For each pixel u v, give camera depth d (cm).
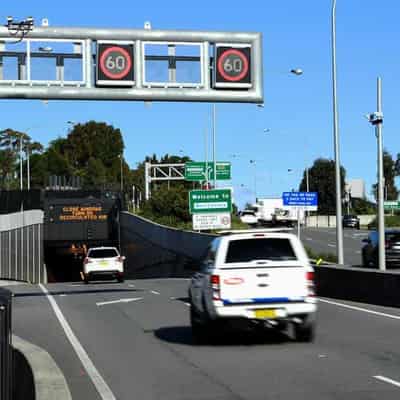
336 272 3309
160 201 9931
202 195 6769
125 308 3152
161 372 1584
